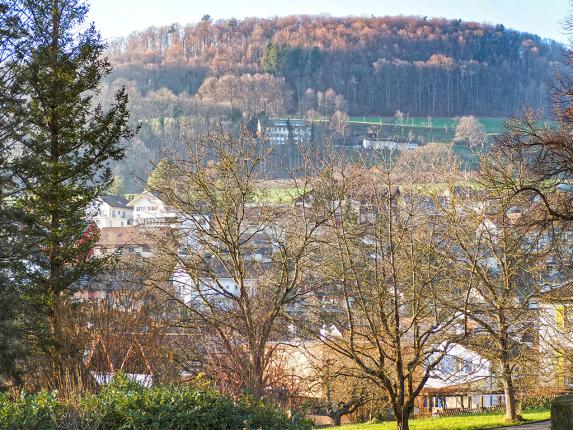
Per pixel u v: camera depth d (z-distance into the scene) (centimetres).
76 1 3922
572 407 1186
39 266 3781
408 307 3622
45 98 3809
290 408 2617
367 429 4097
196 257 3822
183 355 3362
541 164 4066
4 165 3662
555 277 4619
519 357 4272
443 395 5538
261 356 3400
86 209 3925
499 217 4447
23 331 3481
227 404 2028
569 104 4259
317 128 12569
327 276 3528
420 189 4231
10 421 1736
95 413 1823
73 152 3891
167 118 13462
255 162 3797
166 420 1884
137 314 3019
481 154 4631
